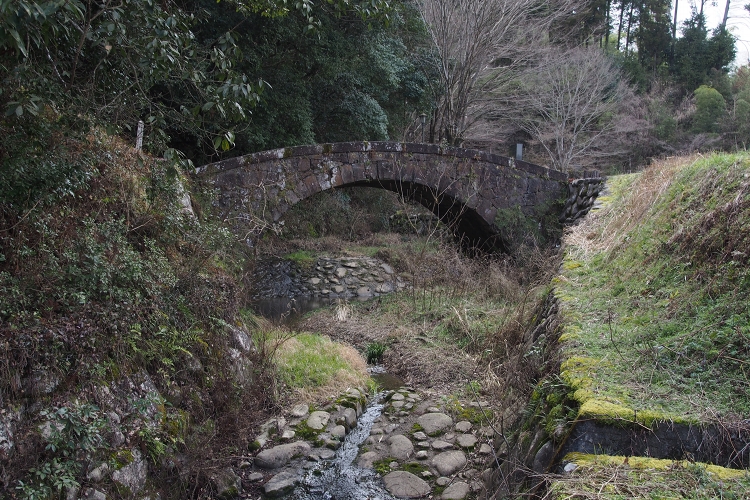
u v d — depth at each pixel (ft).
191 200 21.95
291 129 41.45
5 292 9.39
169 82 13.02
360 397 18.30
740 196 13.05
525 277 30.68
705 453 8.13
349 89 47.91
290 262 44.68
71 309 10.25
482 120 67.00
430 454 14.90
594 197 33.58
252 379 16.80
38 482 8.22
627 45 101.19
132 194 14.75
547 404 10.46
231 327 16.63
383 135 50.37
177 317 13.73
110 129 11.78
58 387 9.41
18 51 8.39
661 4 96.43
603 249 19.12
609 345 11.33
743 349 9.61
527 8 54.29
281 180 32.65
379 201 67.10
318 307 36.27
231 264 22.15
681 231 14.51
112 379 10.50
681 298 12.14
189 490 11.73
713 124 75.00
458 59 54.19
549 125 74.95
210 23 32.35
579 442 8.49
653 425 8.39
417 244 50.24
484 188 39.14
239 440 14.35
